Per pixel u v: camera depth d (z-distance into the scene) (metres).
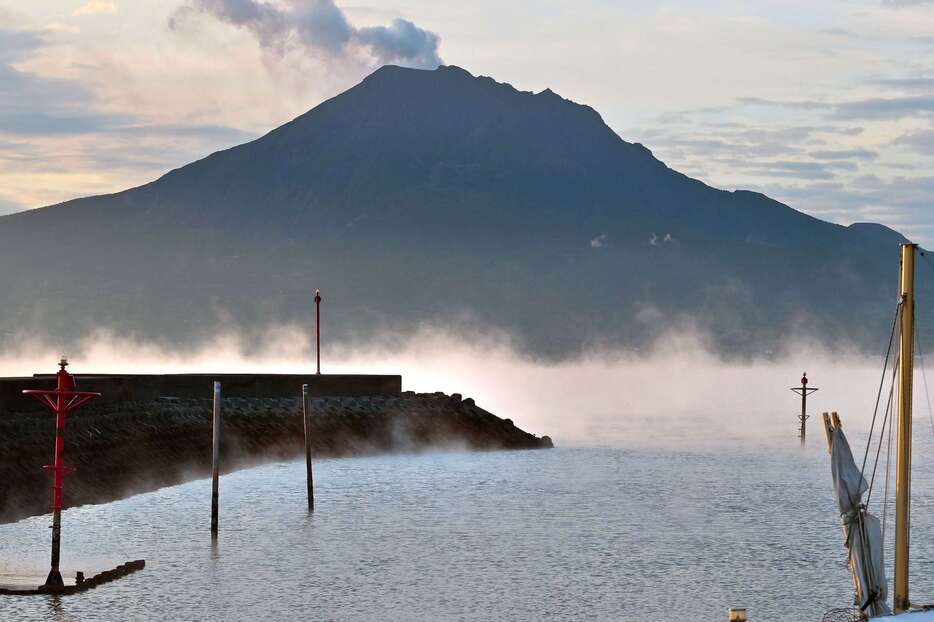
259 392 124.00
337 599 59.47
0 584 59.19
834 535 77.69
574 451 136.50
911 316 48.94
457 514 84.19
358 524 79.00
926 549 72.88
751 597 61.06
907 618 43.16
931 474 117.50
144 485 88.06
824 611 58.69
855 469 49.19
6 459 75.88
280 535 74.38
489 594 60.97
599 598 60.50
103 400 91.88
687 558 69.62
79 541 69.81
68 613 55.25
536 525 80.00
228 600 58.56
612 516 84.50
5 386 80.38
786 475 113.44
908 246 48.91
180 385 117.94
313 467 109.56
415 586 62.19
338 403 126.88
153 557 66.69
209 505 83.56
